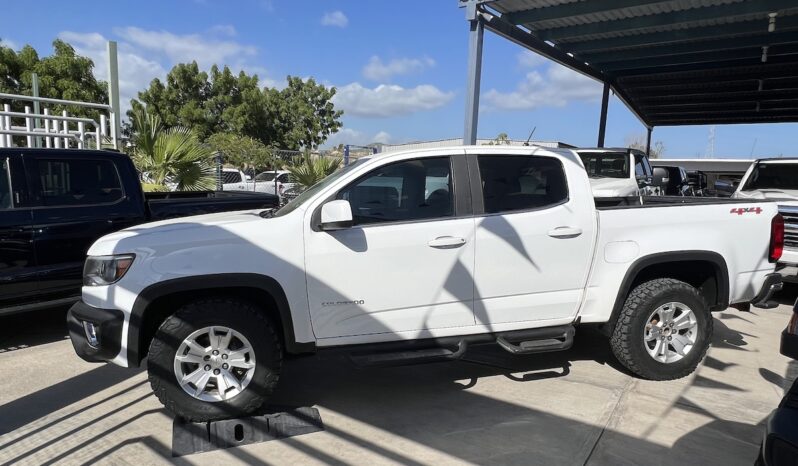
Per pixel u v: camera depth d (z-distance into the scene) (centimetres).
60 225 537
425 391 441
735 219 472
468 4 1027
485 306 416
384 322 396
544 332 434
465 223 407
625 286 445
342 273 384
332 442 356
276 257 372
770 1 1027
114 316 354
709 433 371
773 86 1780
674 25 1182
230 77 3609
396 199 406
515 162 432
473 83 1049
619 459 338
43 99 942
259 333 373
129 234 378
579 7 1067
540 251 423
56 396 426
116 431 369
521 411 404
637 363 452
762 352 539
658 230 453
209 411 368
